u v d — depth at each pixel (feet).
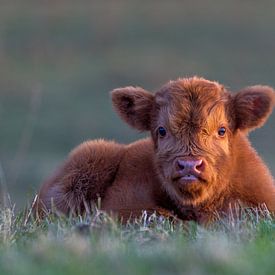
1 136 262.47
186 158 77.15
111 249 61.41
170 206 82.02
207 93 80.02
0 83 329.11
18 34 394.93
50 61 370.12
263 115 82.84
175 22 428.97
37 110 290.35
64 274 53.98
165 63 366.02
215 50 384.47
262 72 347.56
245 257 57.00
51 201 83.76
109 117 287.28
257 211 78.33
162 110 81.05
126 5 455.22
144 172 83.82
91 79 342.85
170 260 56.34
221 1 455.22
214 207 81.10
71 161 87.25
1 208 83.66
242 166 82.38
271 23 418.10
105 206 83.20
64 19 424.05
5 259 58.59
